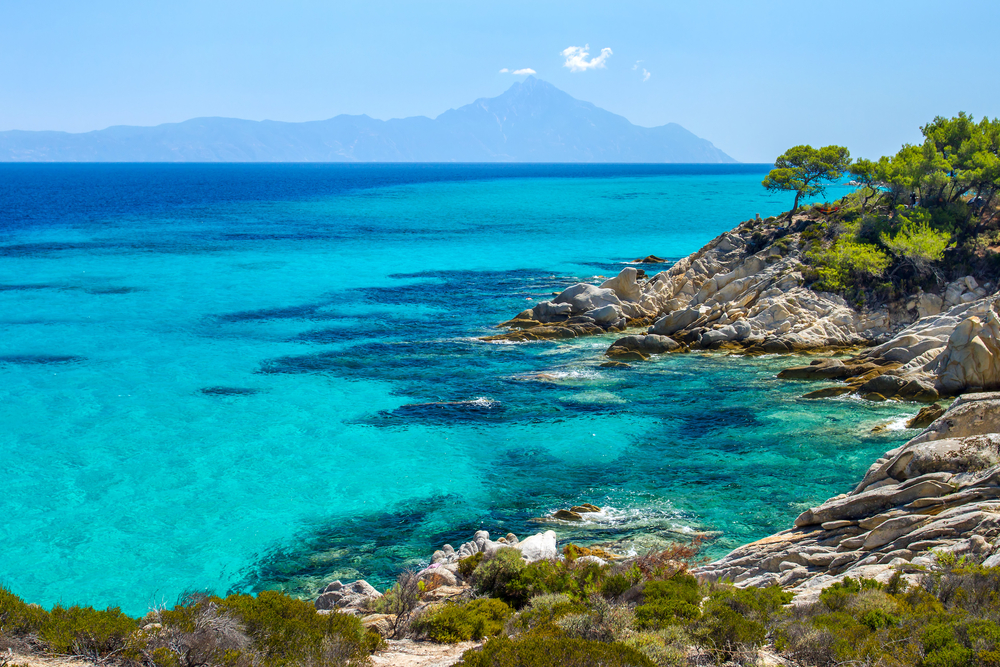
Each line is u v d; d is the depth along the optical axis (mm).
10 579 23750
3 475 31656
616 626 13523
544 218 155750
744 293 56781
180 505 29141
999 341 38781
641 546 25219
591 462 33094
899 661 11508
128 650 11961
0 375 46531
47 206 179500
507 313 65938
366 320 63375
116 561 24953
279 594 15867
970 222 57625
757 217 68375
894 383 39719
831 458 32594
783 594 16141
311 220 151125
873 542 19516
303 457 33969
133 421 38562
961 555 16750
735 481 30703
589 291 59281
